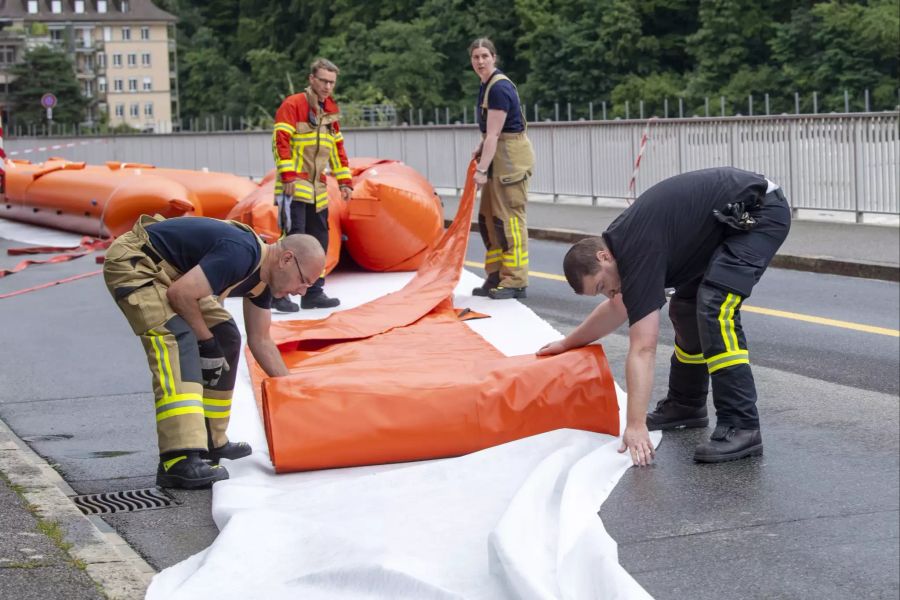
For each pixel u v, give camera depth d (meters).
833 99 61.62
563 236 16.11
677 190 5.79
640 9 71.12
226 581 4.23
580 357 6.06
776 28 64.00
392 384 5.86
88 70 138.00
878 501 5.36
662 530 5.03
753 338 9.16
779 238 5.92
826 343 8.92
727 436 5.97
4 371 8.27
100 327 9.88
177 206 15.57
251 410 6.73
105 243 15.61
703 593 4.43
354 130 25.84
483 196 10.48
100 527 5.12
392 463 5.79
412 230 11.88
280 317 9.78
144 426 6.81
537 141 20.61
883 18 59.44
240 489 5.32
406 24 78.12
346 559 4.32
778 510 5.26
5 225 19.06
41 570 4.16
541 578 4.16
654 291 5.64
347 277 12.00
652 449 5.71
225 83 97.06
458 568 4.36
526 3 74.06
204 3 120.50
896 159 14.90
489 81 10.17
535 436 5.81
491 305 10.09
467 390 5.86
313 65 10.22
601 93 71.81
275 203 10.34
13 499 5.00
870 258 12.58
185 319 5.52
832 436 6.41
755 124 16.62
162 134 39.41
